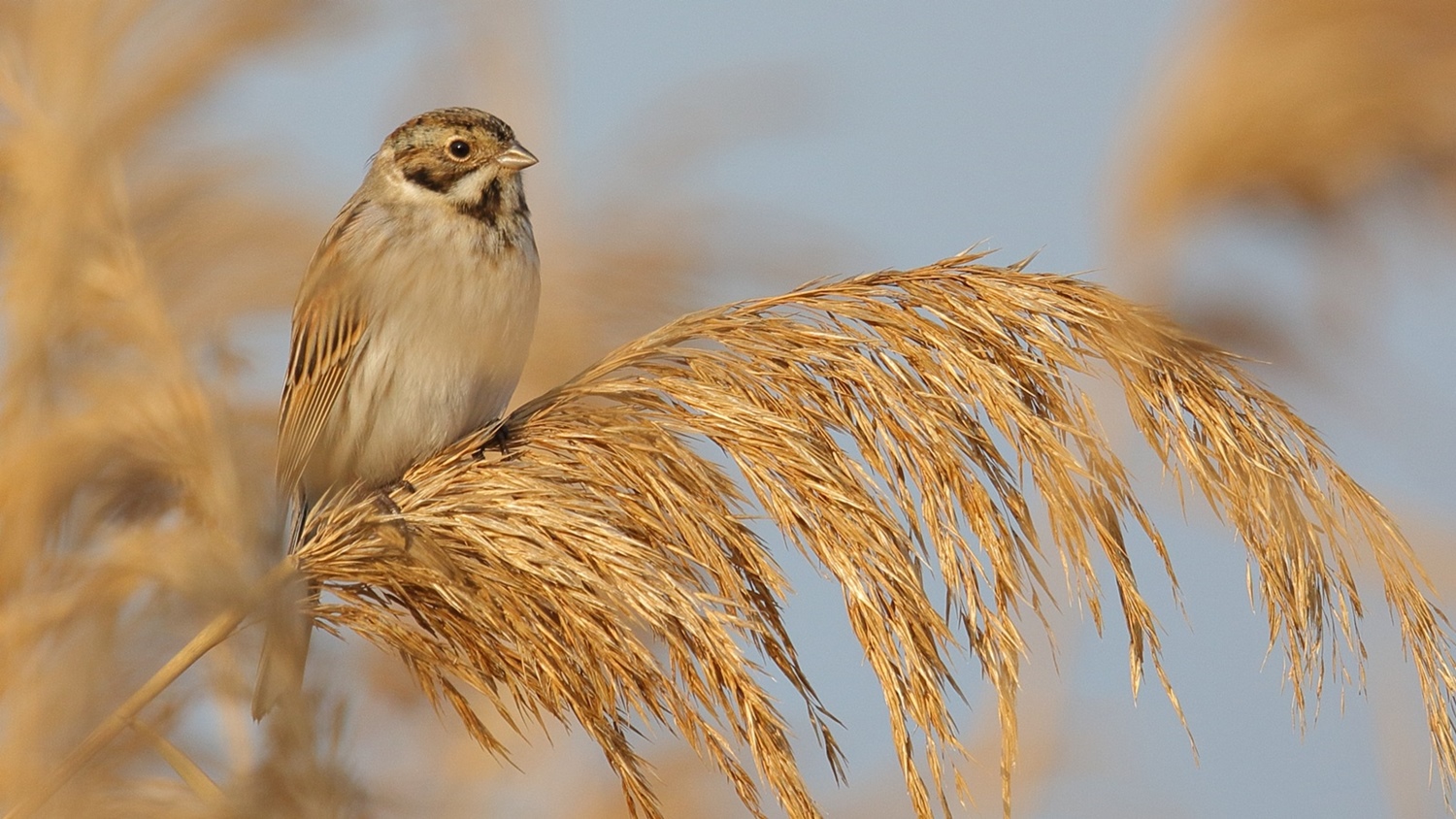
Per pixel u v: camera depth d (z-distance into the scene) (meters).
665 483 7.49
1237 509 7.39
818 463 7.31
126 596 6.72
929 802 7.11
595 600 7.33
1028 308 7.58
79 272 7.43
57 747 6.54
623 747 7.43
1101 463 7.34
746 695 7.17
